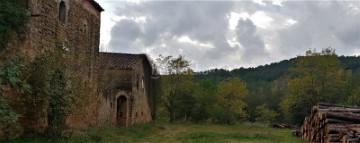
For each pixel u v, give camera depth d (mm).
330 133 13062
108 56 30719
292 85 46219
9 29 12117
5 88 12211
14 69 8258
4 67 8148
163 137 22844
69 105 14695
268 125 48438
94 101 21219
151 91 39406
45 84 13734
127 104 29125
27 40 13461
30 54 13734
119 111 29031
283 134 26844
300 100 46062
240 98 54031
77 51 18547
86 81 19766
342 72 45969
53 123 14266
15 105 12953
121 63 29969
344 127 12930
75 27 18359
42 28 14688
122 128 24422
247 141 19125
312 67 45594
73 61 17609
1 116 8195
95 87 21547
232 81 54219
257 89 89750
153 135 24016
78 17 18781
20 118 13234
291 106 47188
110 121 25594
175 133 26781
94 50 21344
